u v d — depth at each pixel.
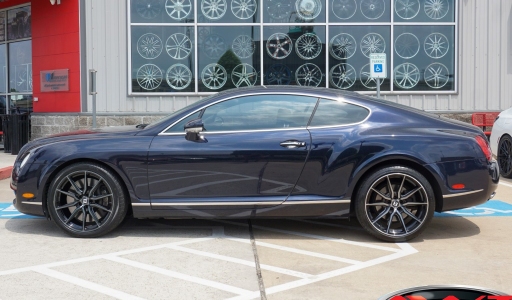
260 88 5.75
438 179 5.40
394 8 13.45
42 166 5.56
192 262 4.80
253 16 13.44
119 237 5.66
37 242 5.46
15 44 15.80
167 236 5.71
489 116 13.03
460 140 5.48
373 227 5.45
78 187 5.57
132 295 4.00
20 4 15.36
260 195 5.48
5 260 4.85
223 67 13.50
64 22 13.65
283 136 5.48
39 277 4.39
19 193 5.63
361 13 13.45
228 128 5.56
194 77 13.49
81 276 4.42
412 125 5.56
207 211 5.49
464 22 13.47
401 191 5.47
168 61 13.48
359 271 4.59
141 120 13.48
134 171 5.49
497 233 5.89
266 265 4.74
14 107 15.96
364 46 13.48
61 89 13.80
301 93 5.65
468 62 13.51
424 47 13.48
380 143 5.40
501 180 9.81
